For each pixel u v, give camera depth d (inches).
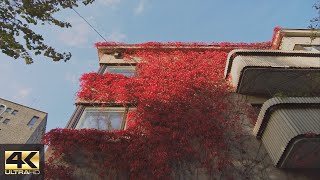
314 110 345.1
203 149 374.6
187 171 348.8
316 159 338.6
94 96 470.3
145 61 572.1
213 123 409.7
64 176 339.6
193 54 585.0
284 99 355.6
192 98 454.3
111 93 472.7
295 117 336.5
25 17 321.7
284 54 457.7
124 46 601.3
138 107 435.5
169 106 435.2
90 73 506.9
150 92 466.9
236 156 369.4
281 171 352.2
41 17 328.8
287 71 423.2
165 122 406.9
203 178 343.6
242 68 428.1
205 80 496.7
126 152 360.8
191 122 407.2
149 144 371.2
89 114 447.5
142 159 354.0
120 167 348.2
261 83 443.5
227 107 439.5
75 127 422.6
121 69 564.4
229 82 486.3
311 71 424.2
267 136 368.5
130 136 381.1
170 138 381.7
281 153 334.3
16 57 323.0
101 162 353.1
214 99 453.1
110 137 376.8
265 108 360.2
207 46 602.5
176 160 358.6
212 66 541.6
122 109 452.1
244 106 442.6
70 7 351.3
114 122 433.1
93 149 364.5
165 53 590.6
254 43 620.4
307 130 316.8
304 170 353.7
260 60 437.1
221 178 344.2
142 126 397.4
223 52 592.1
